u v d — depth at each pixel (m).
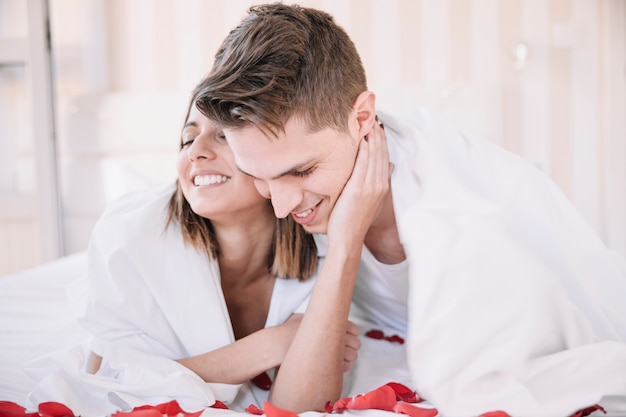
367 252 1.11
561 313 0.82
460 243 0.79
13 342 1.15
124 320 0.98
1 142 2.56
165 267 0.98
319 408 0.90
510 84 2.51
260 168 0.82
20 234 2.49
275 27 0.83
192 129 0.98
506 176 0.98
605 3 2.48
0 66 2.53
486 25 2.50
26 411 0.80
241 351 0.94
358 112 0.90
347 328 1.02
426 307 0.77
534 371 0.76
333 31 0.90
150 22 2.56
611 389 0.76
